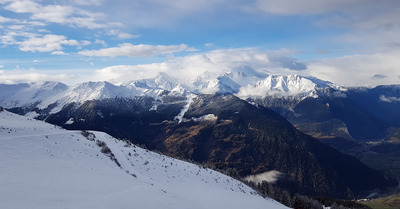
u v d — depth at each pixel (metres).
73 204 24.58
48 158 41.22
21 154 39.47
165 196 36.12
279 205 83.12
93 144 61.72
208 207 42.62
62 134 59.19
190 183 66.06
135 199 30.11
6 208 21.14
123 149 71.38
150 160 73.25
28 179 29.31
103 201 26.92
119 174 43.00
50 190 27.19
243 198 65.56
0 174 29.12
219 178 87.88
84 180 33.47
